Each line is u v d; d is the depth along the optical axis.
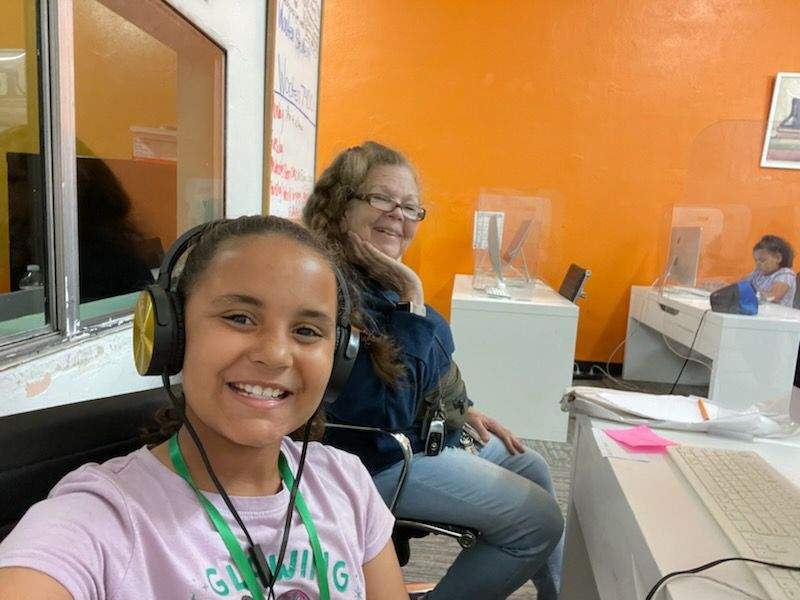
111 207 1.14
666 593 0.64
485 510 1.19
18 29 0.87
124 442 0.63
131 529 0.53
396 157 1.45
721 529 0.76
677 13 3.58
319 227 1.39
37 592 0.44
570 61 3.68
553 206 3.83
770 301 2.66
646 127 3.71
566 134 3.76
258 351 0.57
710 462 0.96
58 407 0.60
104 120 1.11
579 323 3.94
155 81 1.32
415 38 3.71
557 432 2.82
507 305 2.76
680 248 3.40
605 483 0.98
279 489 0.67
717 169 3.57
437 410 1.22
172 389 0.70
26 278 0.90
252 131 1.78
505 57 3.70
